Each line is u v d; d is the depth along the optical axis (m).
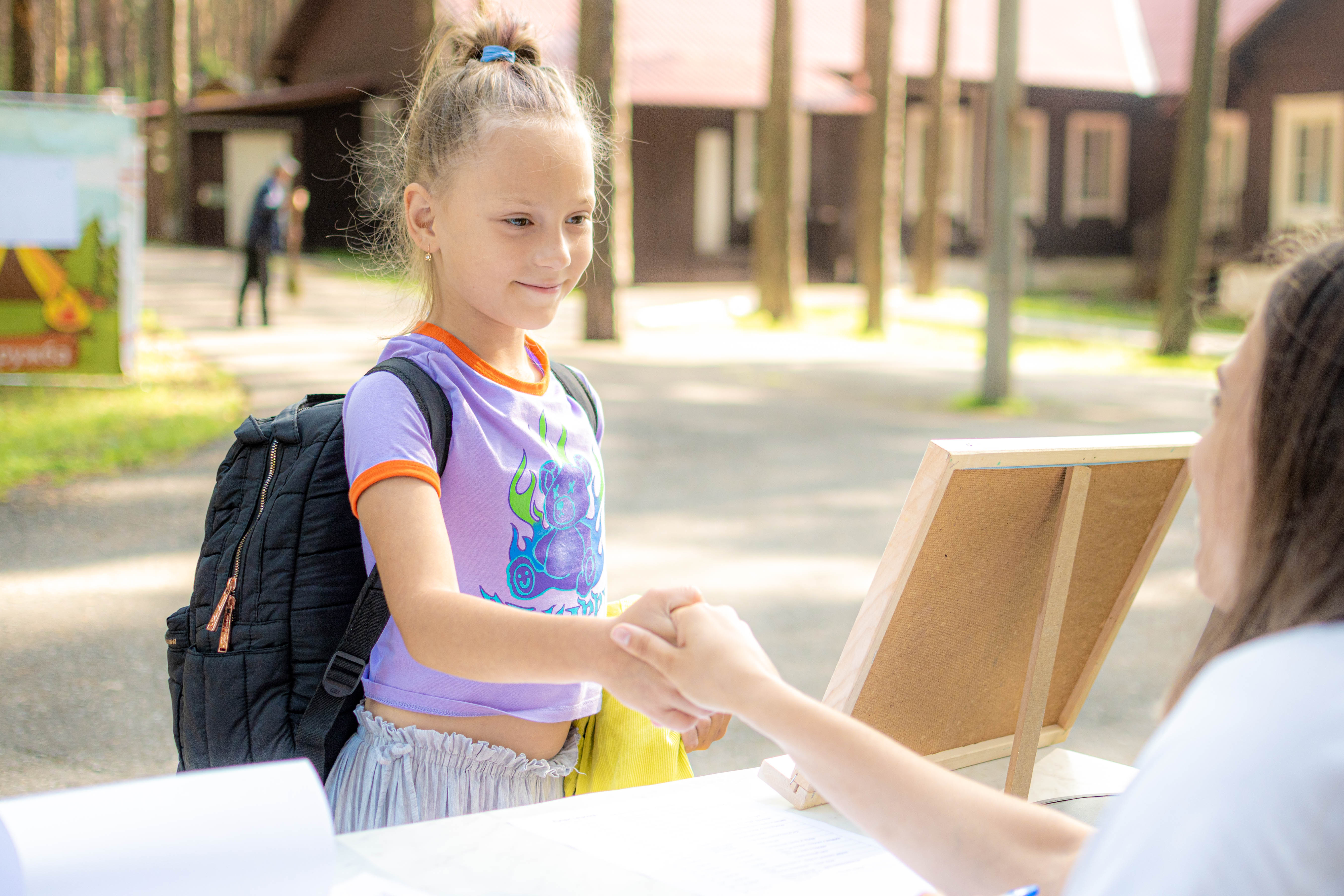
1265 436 0.82
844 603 5.20
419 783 1.54
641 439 8.91
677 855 1.34
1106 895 0.68
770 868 1.32
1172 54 25.64
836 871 1.32
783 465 8.16
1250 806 0.65
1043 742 1.85
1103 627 1.79
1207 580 0.92
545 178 1.49
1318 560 0.79
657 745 1.70
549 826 1.41
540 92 1.53
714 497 7.17
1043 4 26.28
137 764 3.46
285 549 1.56
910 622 1.47
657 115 22.45
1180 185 14.48
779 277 17.41
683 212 22.91
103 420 8.11
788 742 1.06
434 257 1.59
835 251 24.16
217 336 13.39
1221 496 0.90
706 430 9.34
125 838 0.97
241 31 50.31
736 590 5.34
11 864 0.94
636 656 1.16
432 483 1.40
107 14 39.34
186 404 8.88
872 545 6.19
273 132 29.59
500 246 1.50
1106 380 12.97
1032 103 24.66
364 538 1.53
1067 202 25.30
